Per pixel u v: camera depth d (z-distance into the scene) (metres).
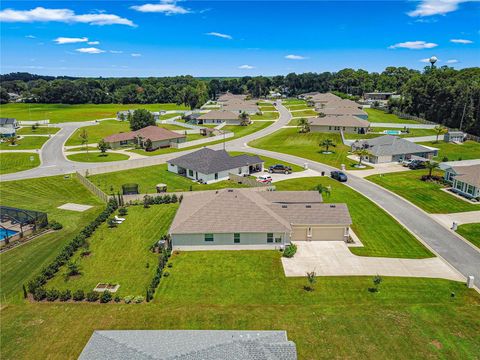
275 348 21.86
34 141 106.44
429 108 132.38
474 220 47.31
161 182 66.44
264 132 114.88
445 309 29.19
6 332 26.72
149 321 27.91
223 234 39.97
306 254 39.03
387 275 34.66
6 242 40.81
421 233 43.78
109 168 73.62
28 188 63.81
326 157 81.88
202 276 34.78
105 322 27.81
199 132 118.19
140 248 40.59
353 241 41.91
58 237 43.44
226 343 22.00
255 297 31.22
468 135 99.19
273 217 40.97
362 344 25.20
